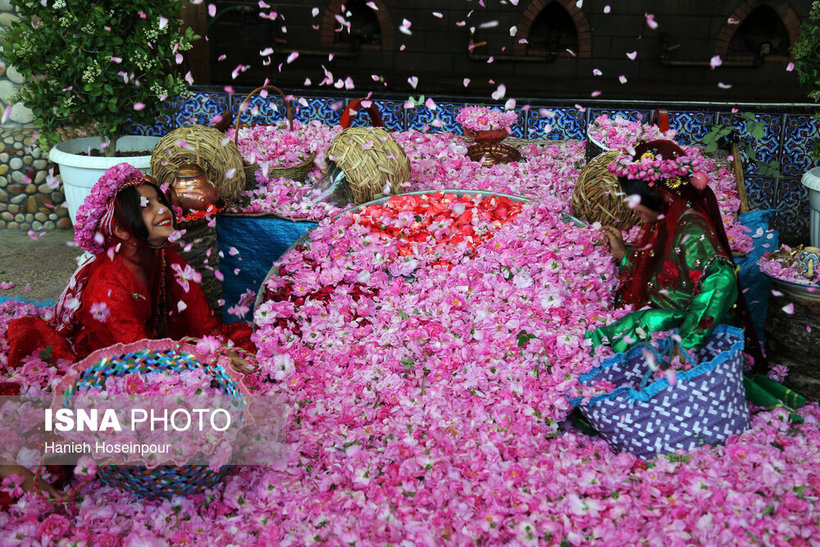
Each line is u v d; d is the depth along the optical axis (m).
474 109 5.32
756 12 10.77
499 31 10.92
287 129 5.24
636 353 3.09
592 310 3.51
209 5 10.26
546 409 3.04
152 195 3.16
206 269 4.00
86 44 5.04
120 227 3.11
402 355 3.33
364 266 3.68
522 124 6.09
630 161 3.22
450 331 3.39
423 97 6.12
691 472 2.74
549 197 4.38
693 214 3.16
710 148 5.72
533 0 10.75
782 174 5.77
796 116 5.67
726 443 2.92
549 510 2.59
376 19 11.08
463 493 2.68
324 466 2.84
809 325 3.40
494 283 3.59
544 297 3.44
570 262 3.70
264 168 4.14
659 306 3.25
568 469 2.81
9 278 5.03
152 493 2.58
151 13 5.14
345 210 4.06
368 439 2.94
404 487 2.69
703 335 3.03
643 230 3.44
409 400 3.09
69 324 3.35
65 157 5.21
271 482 2.71
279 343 3.46
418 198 4.13
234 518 2.60
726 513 2.55
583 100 5.98
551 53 10.92
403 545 2.43
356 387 3.20
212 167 4.08
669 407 2.85
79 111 5.44
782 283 3.42
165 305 3.50
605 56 10.98
